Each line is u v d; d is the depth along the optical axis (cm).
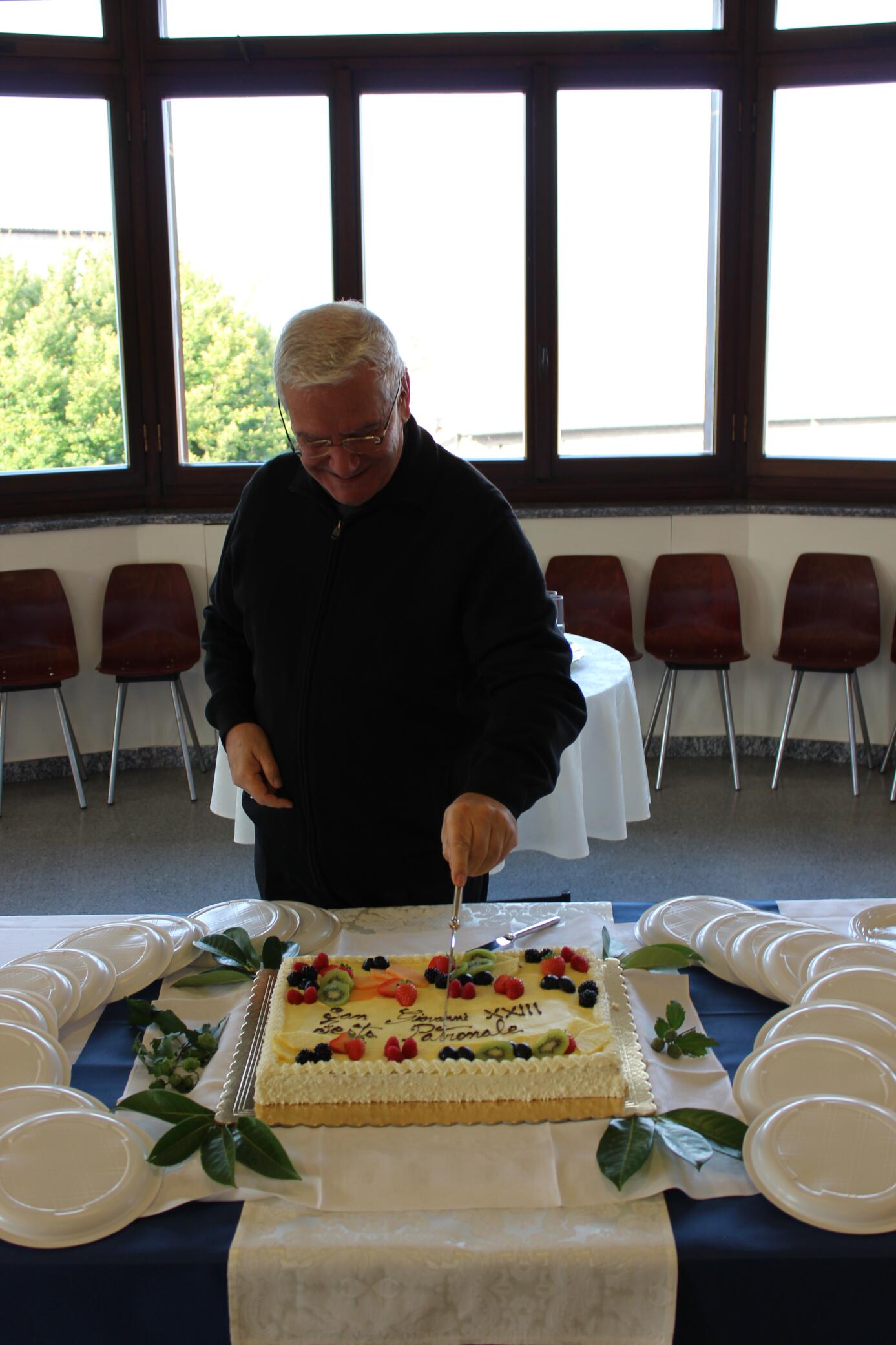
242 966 134
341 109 421
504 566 145
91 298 428
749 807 397
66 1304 95
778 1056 113
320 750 152
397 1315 94
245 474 448
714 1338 95
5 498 427
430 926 146
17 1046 117
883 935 139
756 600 437
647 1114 108
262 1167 102
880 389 432
